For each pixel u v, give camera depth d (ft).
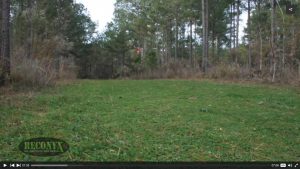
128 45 157.38
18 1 82.99
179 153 20.16
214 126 26.53
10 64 44.01
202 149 21.09
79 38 133.90
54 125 24.32
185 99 39.29
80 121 25.95
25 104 31.55
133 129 24.50
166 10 128.57
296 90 52.49
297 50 75.87
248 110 33.78
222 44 160.15
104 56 152.05
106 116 28.12
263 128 26.86
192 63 101.76
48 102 33.14
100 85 55.06
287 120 30.14
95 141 21.24
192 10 124.26
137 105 33.83
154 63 104.47
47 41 62.95
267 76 67.77
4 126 23.44
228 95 44.01
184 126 25.96
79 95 39.52
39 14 74.28
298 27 82.64
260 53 84.89
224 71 77.10
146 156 19.35
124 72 122.42
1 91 38.70
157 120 27.48
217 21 127.75
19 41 66.08
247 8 119.96
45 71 48.67
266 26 98.99
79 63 141.59
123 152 19.75
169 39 140.15
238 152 20.92
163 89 49.62
